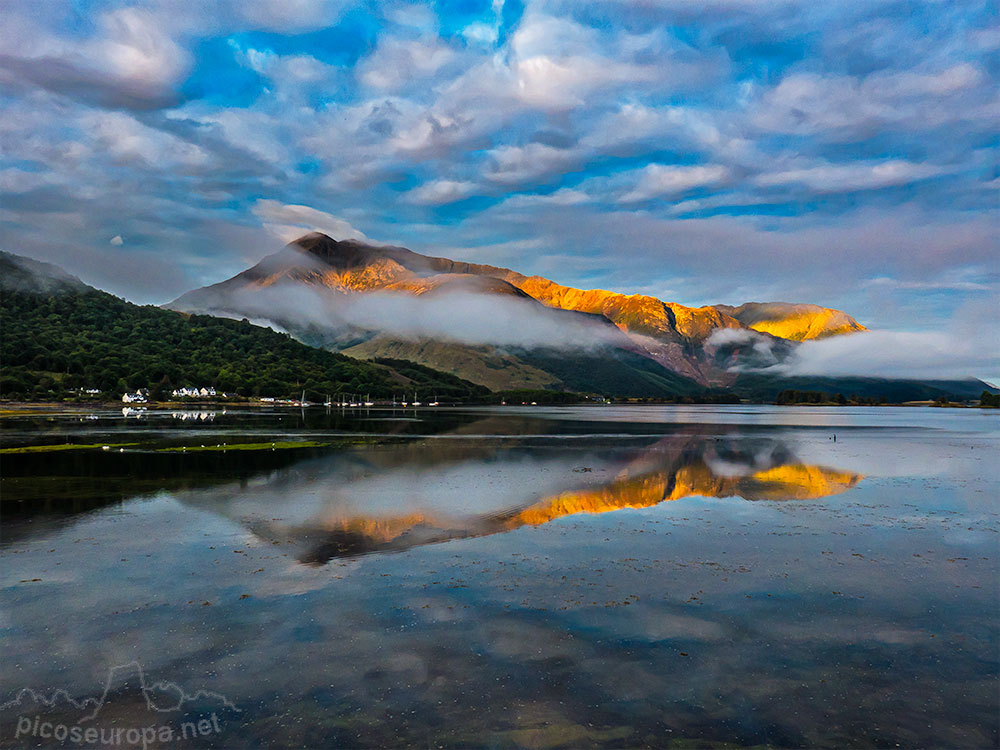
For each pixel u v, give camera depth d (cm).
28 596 2069
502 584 2223
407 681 1530
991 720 1391
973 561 2552
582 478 4847
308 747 1275
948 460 6475
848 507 3688
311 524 3131
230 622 1867
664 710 1418
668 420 16900
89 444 7025
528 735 1318
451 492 4122
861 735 1333
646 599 2088
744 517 3375
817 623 1902
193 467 5219
